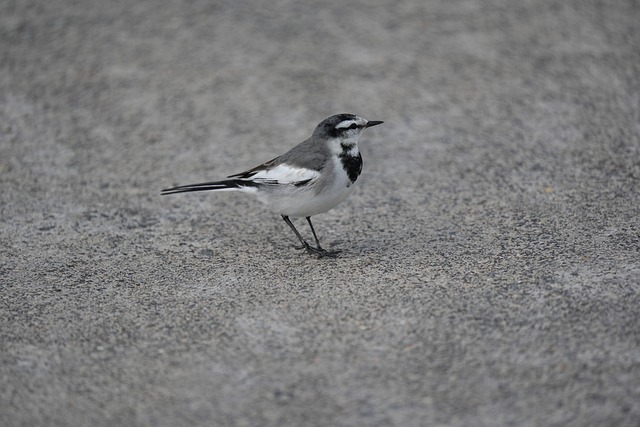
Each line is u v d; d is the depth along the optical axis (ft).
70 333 31.99
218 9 73.46
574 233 39.29
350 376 28.53
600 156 48.11
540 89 57.67
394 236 40.70
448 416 26.21
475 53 63.77
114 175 48.80
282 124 55.06
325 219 43.45
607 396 26.68
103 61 64.13
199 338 31.37
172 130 54.65
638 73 58.85
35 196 46.01
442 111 55.77
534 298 33.12
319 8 73.31
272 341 30.96
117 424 26.40
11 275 37.37
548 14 69.72
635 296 32.73
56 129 54.60
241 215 44.14
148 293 35.35
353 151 37.70
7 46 65.72
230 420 26.48
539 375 28.02
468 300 33.30
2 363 29.89
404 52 64.64
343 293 34.58
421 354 29.60
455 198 44.65
